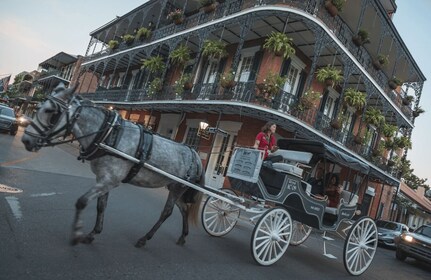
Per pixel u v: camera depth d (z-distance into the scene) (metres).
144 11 26.28
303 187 7.29
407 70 23.78
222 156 18.05
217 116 19.14
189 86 18.95
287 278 5.86
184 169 5.92
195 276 4.81
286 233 6.45
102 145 4.72
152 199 10.75
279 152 7.71
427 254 11.74
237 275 5.30
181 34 20.50
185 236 6.43
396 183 24.12
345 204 7.79
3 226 4.86
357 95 17.64
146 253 5.27
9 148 14.19
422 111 24.42
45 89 53.25
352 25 20.58
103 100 29.08
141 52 26.36
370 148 21.67
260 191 6.29
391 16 23.19
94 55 33.53
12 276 3.49
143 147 5.16
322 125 18.02
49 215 5.90
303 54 18.44
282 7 14.91
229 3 18.44
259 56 17.86
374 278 7.84
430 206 44.12
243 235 8.53
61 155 16.77
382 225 19.02
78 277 3.86
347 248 7.20
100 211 5.14
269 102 15.18
